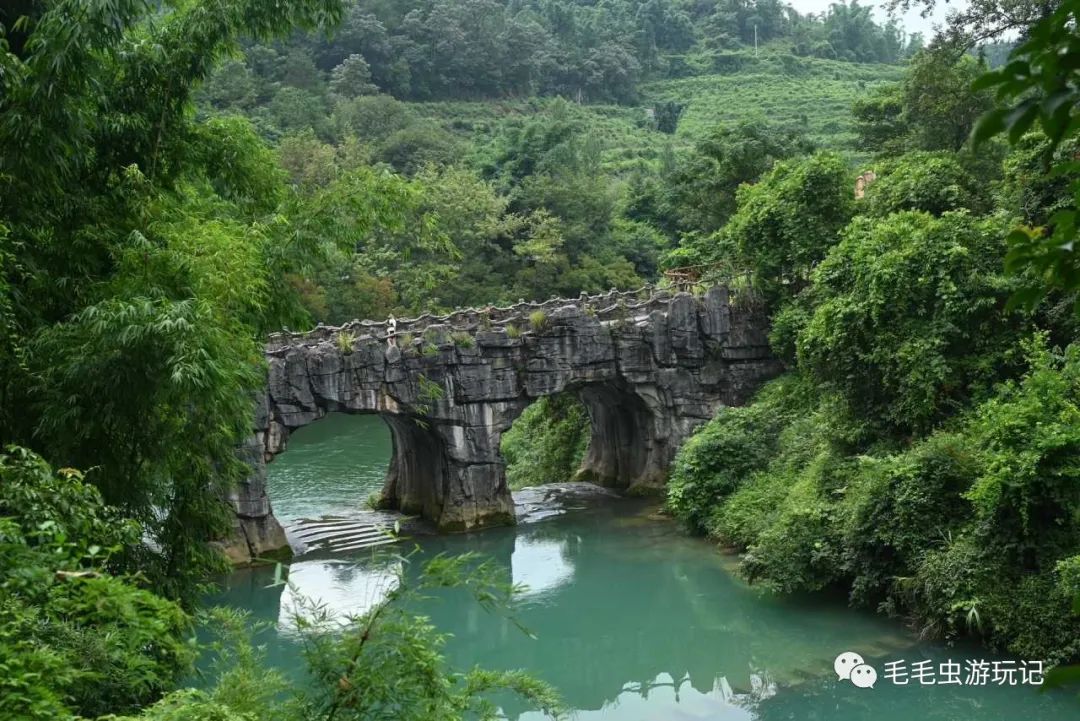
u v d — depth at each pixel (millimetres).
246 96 67812
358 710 6391
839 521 20438
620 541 27453
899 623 19438
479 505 28906
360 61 75812
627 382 30828
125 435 11305
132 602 7070
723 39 115875
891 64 119125
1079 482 16344
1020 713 15648
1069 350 18297
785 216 30750
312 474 38250
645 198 65000
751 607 21500
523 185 61906
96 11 10805
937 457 18938
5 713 5715
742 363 31734
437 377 27938
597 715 17891
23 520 7789
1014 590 16953
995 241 21984
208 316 10805
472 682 8227
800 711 16625
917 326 21828
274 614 21984
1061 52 2535
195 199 15336
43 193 11602
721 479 26859
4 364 10633
